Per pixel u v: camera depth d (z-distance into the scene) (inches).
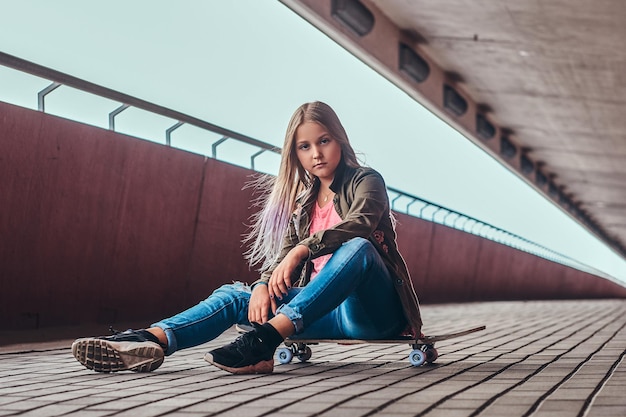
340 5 531.5
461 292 745.6
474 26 613.0
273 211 169.5
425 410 111.6
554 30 591.5
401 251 607.8
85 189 281.7
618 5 521.3
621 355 198.1
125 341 156.6
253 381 146.5
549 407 113.8
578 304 695.7
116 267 303.3
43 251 266.7
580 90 749.9
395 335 166.9
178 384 142.6
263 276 163.9
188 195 342.6
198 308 159.9
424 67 671.8
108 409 115.0
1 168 245.8
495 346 228.2
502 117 895.1
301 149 163.6
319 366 173.6
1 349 220.4
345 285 152.6
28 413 112.4
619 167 1119.6
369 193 159.0
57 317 275.3
